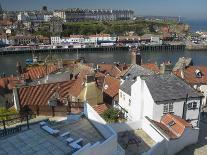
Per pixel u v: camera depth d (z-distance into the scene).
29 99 43.41
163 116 37.88
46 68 81.94
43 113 34.94
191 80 66.31
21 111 38.25
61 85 49.03
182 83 40.81
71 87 49.84
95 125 24.95
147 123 33.91
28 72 80.19
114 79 58.31
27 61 166.88
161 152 30.22
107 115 43.06
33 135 21.14
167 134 32.69
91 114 26.19
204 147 34.16
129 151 29.28
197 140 35.28
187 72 68.38
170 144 31.44
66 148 19.27
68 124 25.56
